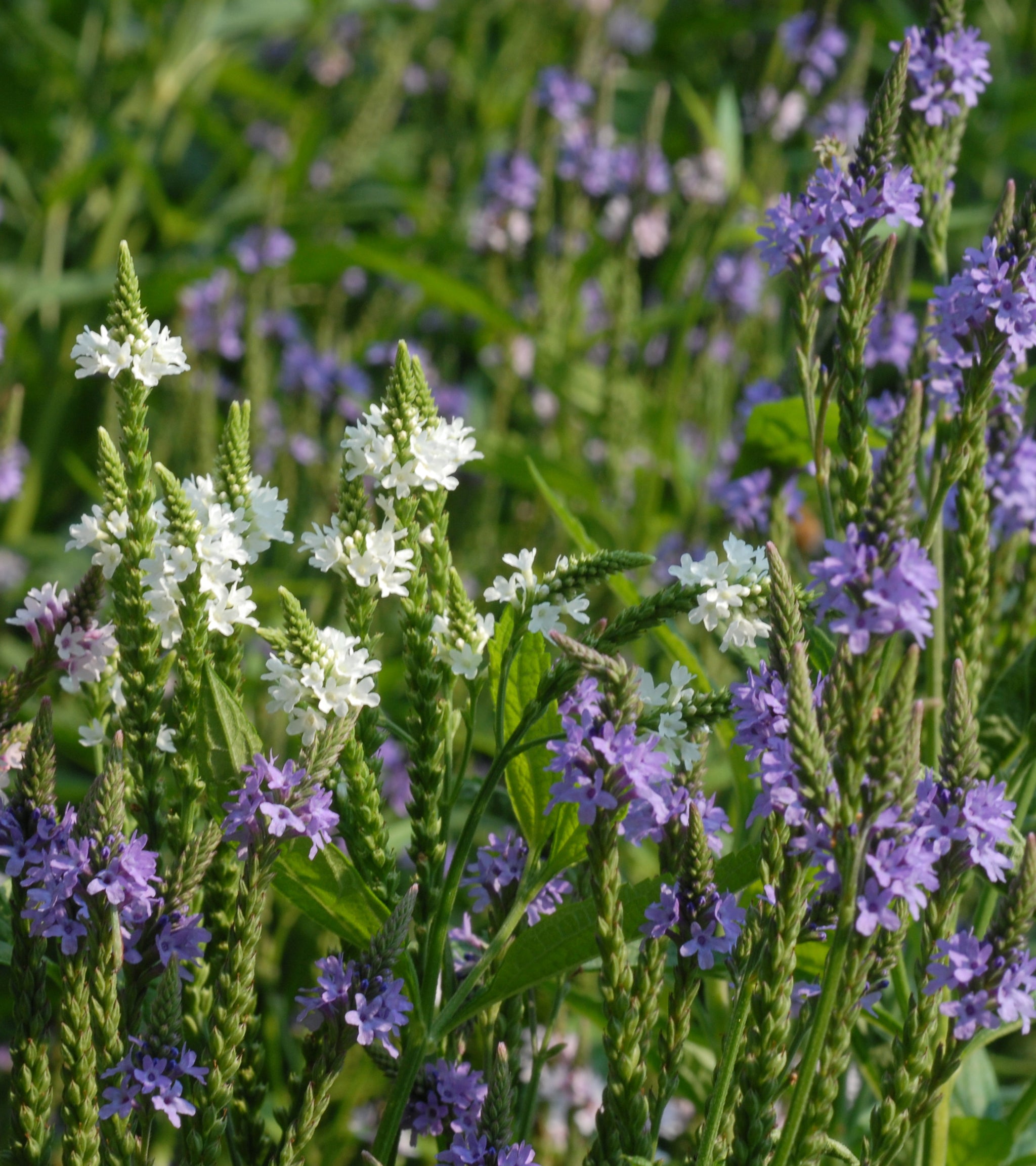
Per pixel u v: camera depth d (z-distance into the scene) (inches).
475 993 26.9
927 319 29.4
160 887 26.3
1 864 25.9
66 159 61.5
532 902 27.3
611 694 25.5
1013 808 25.8
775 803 25.3
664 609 26.2
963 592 28.7
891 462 25.0
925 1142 28.2
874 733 25.1
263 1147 26.6
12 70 66.0
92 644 26.9
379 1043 26.3
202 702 26.4
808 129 50.6
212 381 45.6
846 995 25.4
